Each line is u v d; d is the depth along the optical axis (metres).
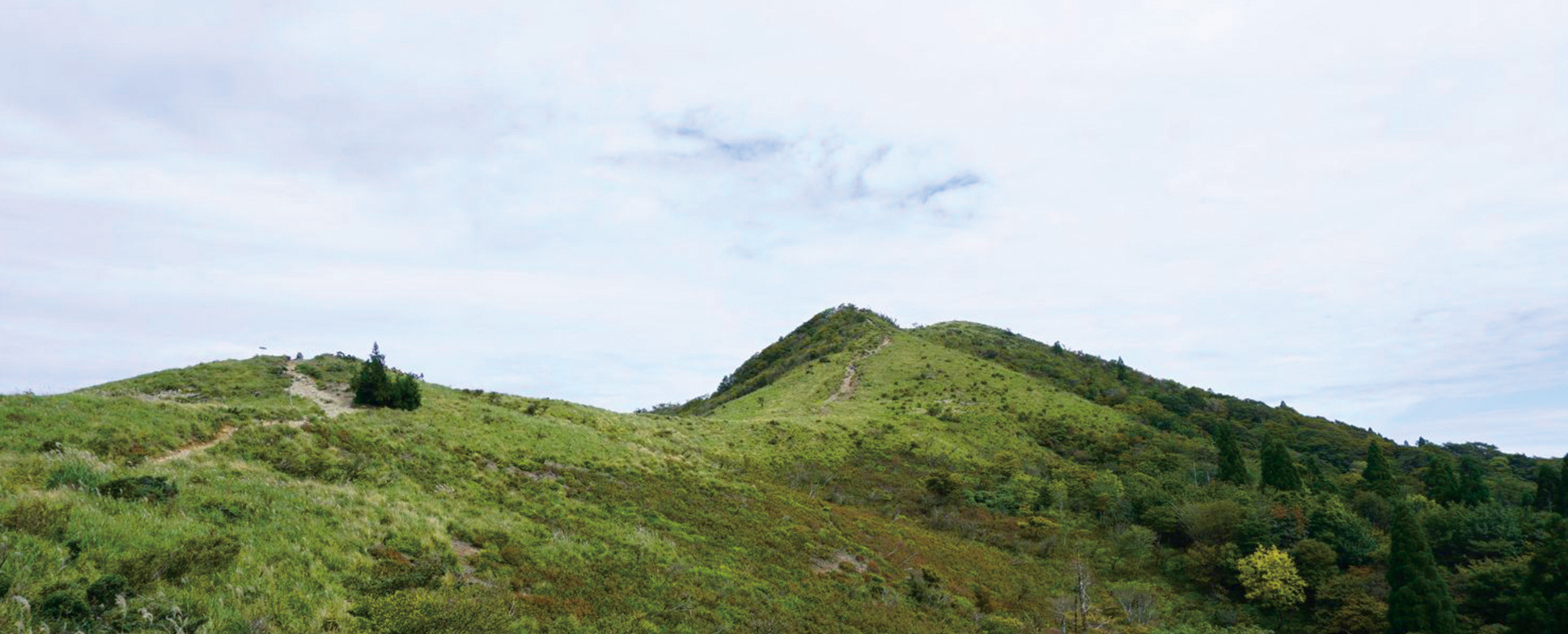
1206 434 110.00
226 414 29.36
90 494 16.27
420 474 29.70
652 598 22.48
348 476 25.88
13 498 14.18
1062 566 51.62
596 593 21.44
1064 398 110.00
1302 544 50.91
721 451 61.12
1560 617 37.31
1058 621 37.34
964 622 31.69
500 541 23.73
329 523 19.83
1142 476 72.56
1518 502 83.88
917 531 50.91
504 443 39.88
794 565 32.53
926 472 73.06
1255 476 78.06
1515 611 39.91
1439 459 83.81
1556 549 40.53
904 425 90.25
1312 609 47.53
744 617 23.38
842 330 168.25
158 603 11.66
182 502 17.50
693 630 20.78
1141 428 99.38
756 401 117.06
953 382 114.19
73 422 22.97
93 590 11.19
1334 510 55.44
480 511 26.72
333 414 37.88
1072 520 62.69
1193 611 46.66
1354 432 136.25
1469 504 73.44
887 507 57.94
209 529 15.98
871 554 39.12
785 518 40.53
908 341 145.75
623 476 40.22
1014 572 46.88
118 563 12.61
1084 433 94.12
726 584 26.31
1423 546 43.41
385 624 14.10
